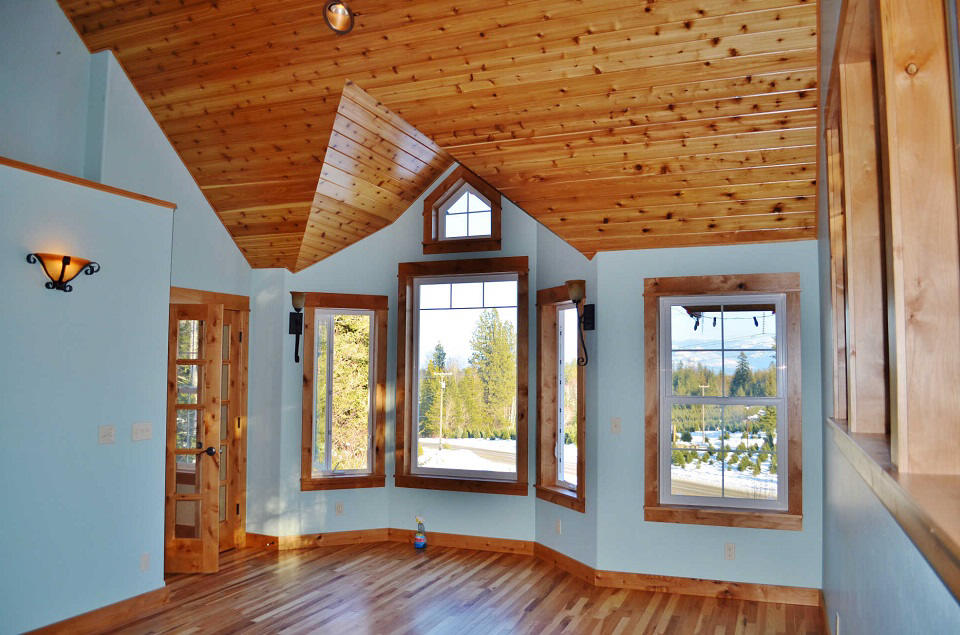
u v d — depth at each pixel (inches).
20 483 145.9
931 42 67.6
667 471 194.7
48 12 186.1
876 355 112.4
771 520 181.6
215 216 227.1
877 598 81.7
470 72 158.2
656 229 189.3
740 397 189.8
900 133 68.2
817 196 169.6
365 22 154.9
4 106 174.9
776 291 185.3
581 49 146.9
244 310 238.8
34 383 149.3
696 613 173.2
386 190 231.3
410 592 189.3
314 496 238.7
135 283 174.9
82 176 191.5
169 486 207.3
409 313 251.1
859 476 100.9
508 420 238.1
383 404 248.8
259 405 239.8
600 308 199.9
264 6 161.8
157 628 162.6
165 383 182.5
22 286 147.5
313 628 162.9
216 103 192.7
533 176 180.2
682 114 154.9
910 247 67.4
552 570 210.2
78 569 157.6
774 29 133.6
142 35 183.9
